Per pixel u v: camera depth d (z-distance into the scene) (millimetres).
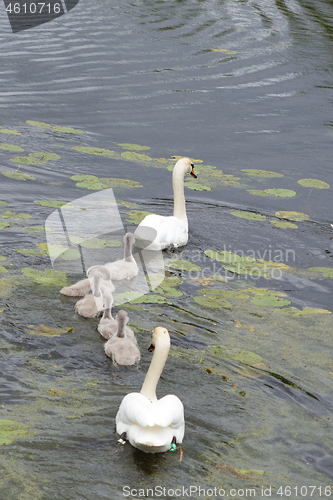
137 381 6934
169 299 9008
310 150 16625
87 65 22344
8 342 7430
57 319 8125
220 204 13031
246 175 14750
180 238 10945
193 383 6965
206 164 15219
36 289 8812
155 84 21094
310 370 7434
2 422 5941
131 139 16469
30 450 5621
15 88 19531
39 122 16859
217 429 6199
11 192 12320
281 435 6195
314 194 13938
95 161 14672
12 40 24406
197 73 22500
